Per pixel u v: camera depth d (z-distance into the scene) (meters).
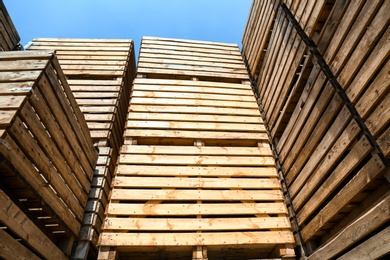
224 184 4.54
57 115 3.46
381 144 2.69
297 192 4.41
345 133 3.28
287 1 4.94
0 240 2.40
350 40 3.21
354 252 2.96
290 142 4.76
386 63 2.67
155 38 8.02
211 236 3.91
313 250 3.91
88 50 7.33
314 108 4.03
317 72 3.96
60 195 3.51
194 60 7.50
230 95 6.39
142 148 4.89
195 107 5.85
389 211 2.55
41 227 3.46
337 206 3.37
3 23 5.96
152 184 4.39
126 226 3.87
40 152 3.04
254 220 4.17
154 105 5.76
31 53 3.37
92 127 5.41
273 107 5.65
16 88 2.87
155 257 4.17
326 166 3.64
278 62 5.48
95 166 4.88
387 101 2.62
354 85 3.11
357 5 3.09
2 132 2.45
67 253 3.70
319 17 3.89
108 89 6.20
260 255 4.40
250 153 5.12
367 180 2.88
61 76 3.68
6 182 2.71
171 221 3.99
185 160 4.81
